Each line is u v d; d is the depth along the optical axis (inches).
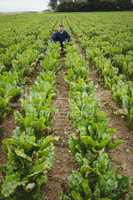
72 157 246.5
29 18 1959.9
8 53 494.9
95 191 164.9
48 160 193.8
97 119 256.7
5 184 175.0
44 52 599.5
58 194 204.5
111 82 370.3
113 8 3120.1
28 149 209.8
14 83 319.9
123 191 172.6
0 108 269.3
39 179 185.6
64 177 221.5
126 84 351.6
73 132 286.2
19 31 920.3
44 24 1268.5
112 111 334.6
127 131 291.6
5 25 1242.6
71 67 434.6
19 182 176.7
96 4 3157.0
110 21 1496.1
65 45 609.9
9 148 200.7
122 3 3088.1
